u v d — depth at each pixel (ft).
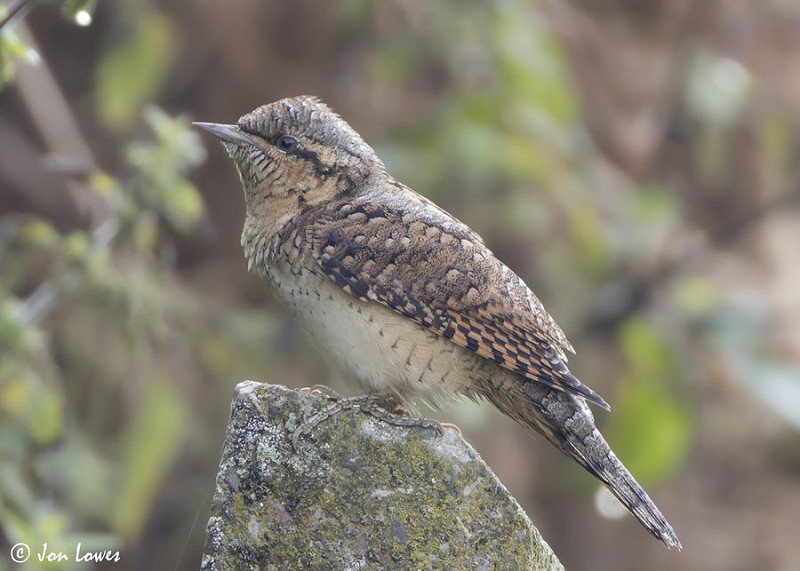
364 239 23.34
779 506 45.42
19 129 42.39
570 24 43.27
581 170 39.37
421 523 18.57
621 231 40.88
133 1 39.11
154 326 30.81
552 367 23.16
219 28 41.50
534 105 37.22
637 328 38.96
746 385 38.78
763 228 44.29
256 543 18.62
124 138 42.11
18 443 29.09
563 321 40.73
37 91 38.75
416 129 37.88
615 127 43.88
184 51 41.65
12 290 31.91
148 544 38.24
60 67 44.37
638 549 44.55
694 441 41.55
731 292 41.78
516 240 41.01
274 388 19.16
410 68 38.60
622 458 37.78
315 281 23.58
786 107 44.32
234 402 19.16
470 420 35.78
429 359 23.35
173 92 41.96
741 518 45.50
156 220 32.53
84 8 21.79
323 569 18.51
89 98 43.78
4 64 23.71
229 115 41.93
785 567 45.09
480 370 23.73
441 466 18.74
